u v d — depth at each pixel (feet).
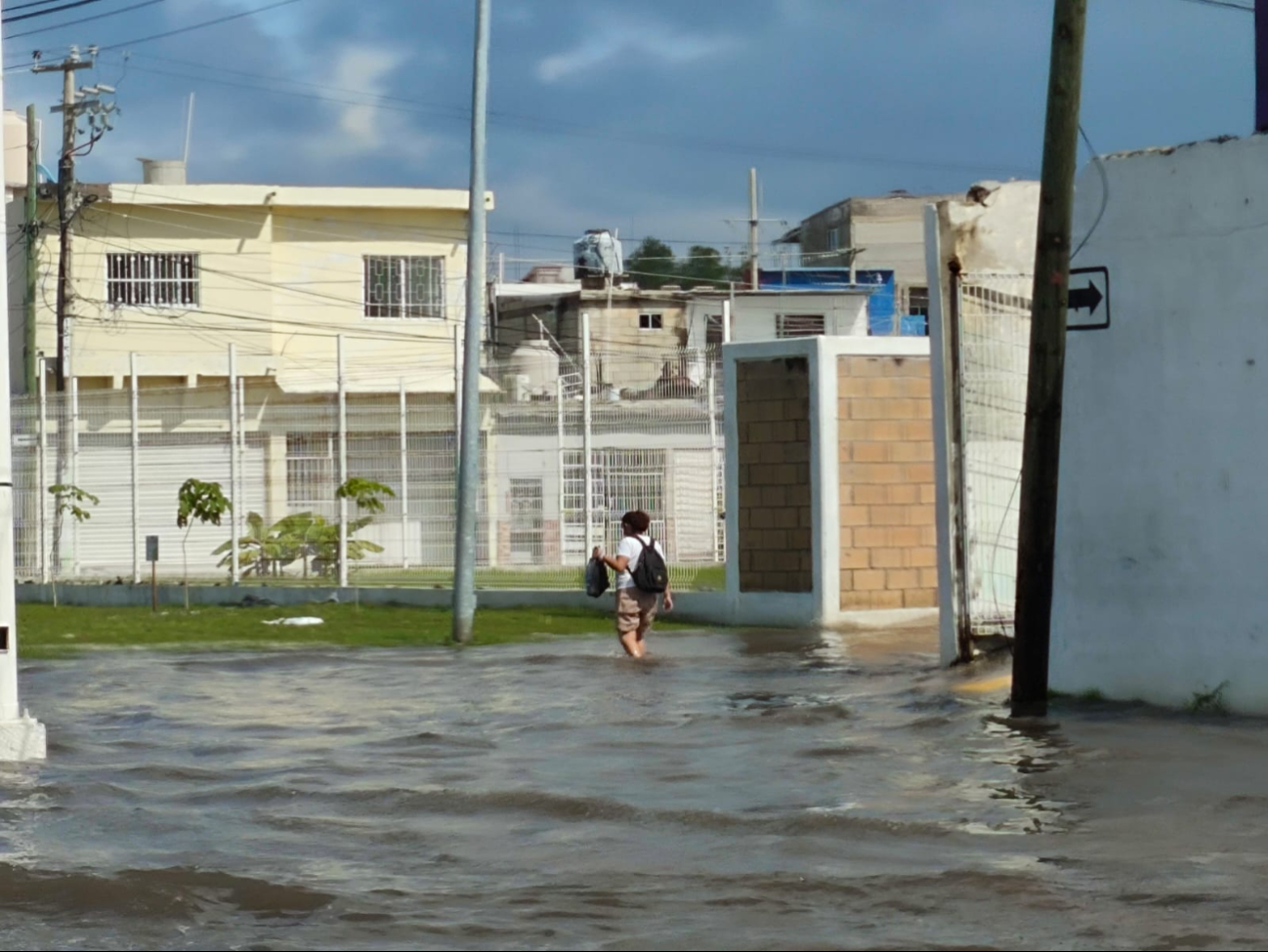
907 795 27.66
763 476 67.41
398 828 26.00
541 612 74.79
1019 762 30.66
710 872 22.44
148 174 151.64
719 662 51.85
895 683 44.37
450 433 79.46
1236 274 36.42
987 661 46.44
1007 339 47.75
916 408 66.49
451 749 34.32
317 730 37.73
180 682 48.83
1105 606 39.14
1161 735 33.40
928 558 66.64
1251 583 36.09
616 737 35.42
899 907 20.38
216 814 27.45
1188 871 21.97
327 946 19.17
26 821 27.02
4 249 33.53
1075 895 20.74
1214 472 36.81
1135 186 38.34
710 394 72.13
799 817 25.68
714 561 71.61
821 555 65.05
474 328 63.52
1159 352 37.91
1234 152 36.50
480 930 19.75
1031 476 38.40
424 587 79.61
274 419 83.30
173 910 21.01
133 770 31.99
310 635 65.98
